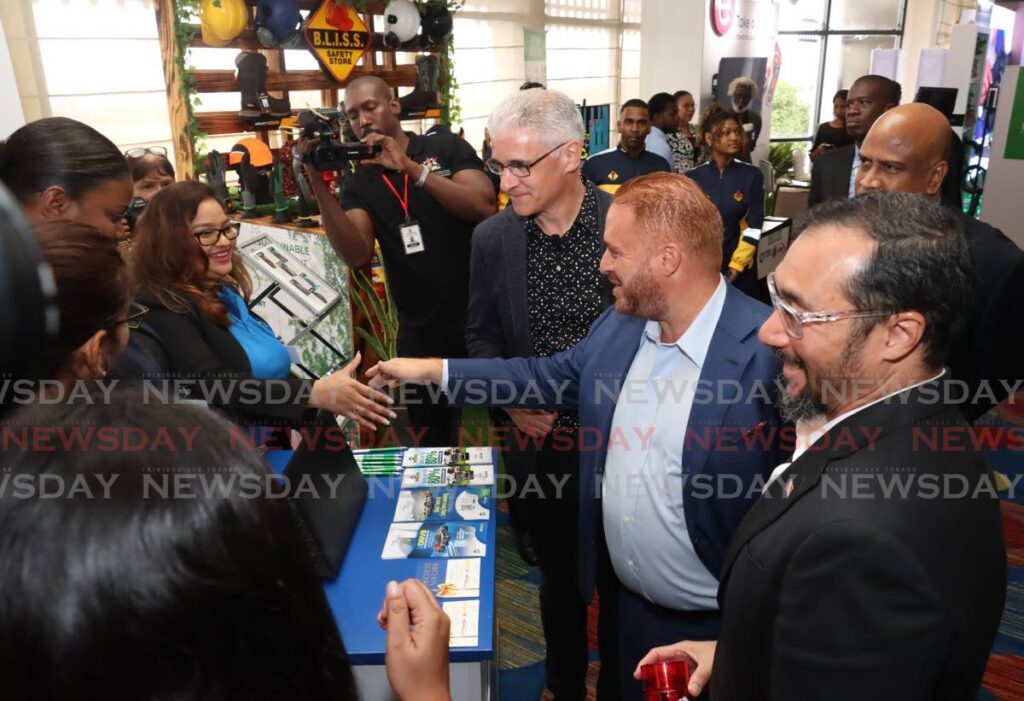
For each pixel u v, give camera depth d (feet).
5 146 3.89
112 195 4.04
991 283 5.35
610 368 4.73
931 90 15.64
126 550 1.06
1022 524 9.72
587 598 5.14
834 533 2.34
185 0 10.21
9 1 9.20
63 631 1.04
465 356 8.92
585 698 6.72
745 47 25.91
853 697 2.25
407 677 2.36
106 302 2.48
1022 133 15.76
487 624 3.96
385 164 8.05
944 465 2.45
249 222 10.50
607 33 25.00
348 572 4.37
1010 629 7.81
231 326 5.51
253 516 1.21
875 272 2.47
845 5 34.12
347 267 9.71
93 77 10.26
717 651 3.14
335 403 5.05
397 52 15.20
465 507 5.06
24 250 0.94
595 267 6.01
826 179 11.84
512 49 20.21
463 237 8.68
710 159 12.34
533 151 5.59
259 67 11.14
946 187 6.41
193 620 1.10
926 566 2.26
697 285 4.15
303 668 1.28
